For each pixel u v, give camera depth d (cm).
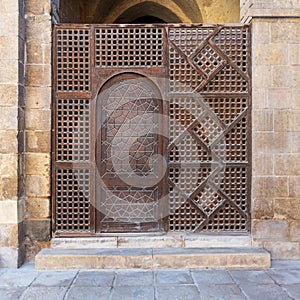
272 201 484
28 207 486
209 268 454
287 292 383
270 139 484
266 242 485
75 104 491
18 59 464
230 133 493
